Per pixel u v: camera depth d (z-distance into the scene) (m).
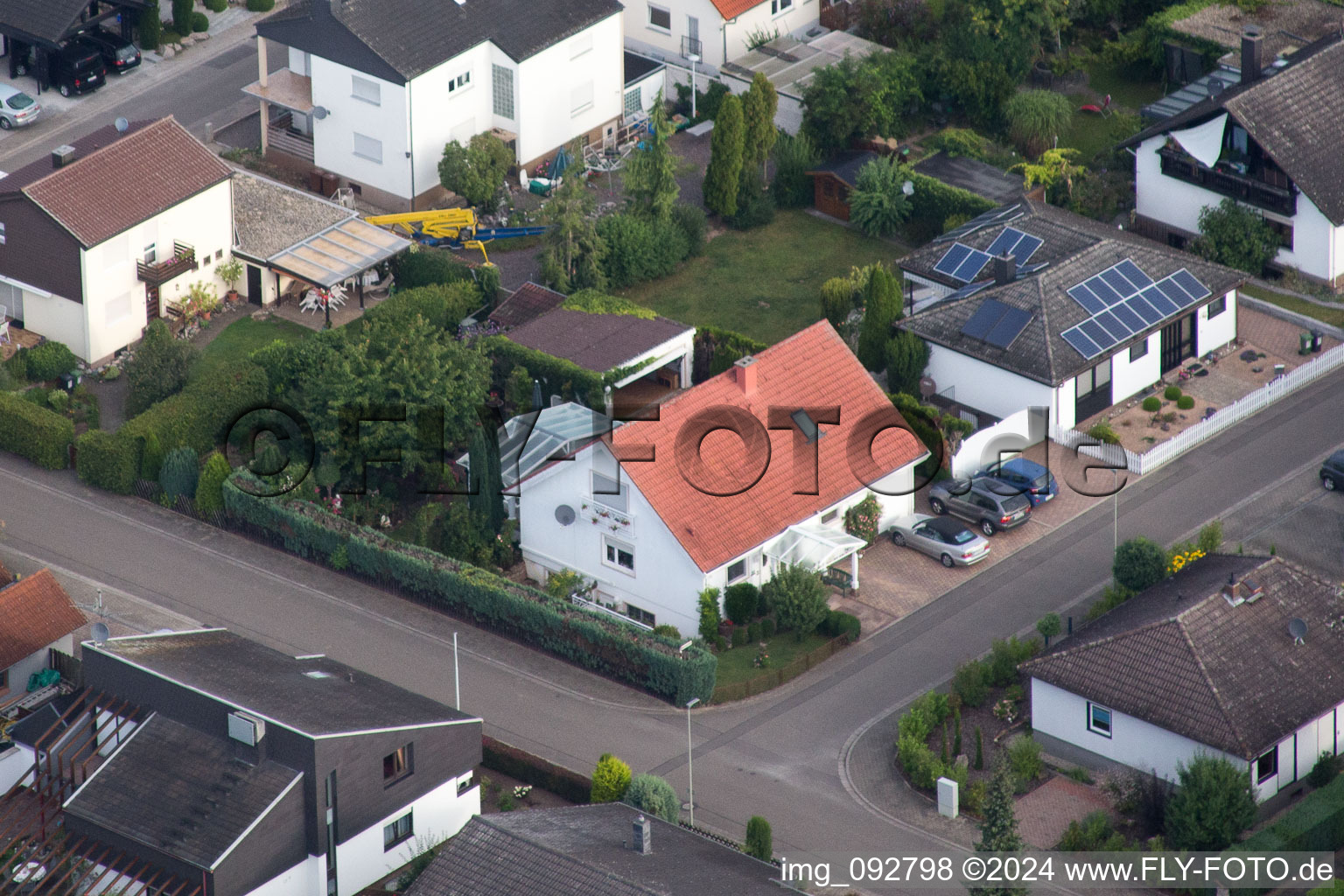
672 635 134.12
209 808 111.25
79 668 129.50
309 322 165.62
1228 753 115.25
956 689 127.25
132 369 153.62
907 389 153.62
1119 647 120.88
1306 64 167.12
